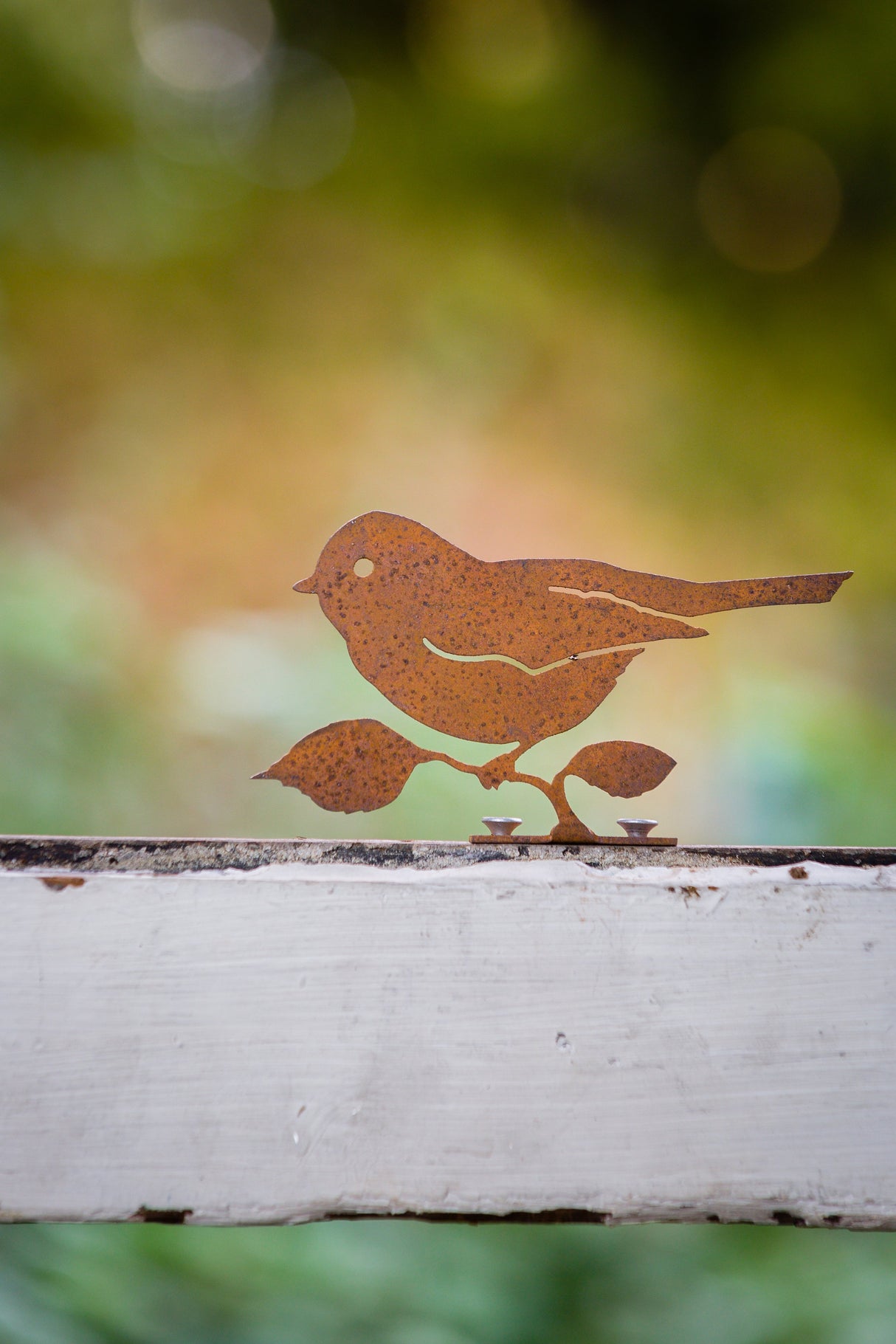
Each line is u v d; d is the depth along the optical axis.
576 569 1.06
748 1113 1.03
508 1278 1.36
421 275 3.88
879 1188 1.03
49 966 1.02
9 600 2.25
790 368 3.94
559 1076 1.03
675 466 3.68
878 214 4.03
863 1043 1.03
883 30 3.62
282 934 1.03
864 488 3.65
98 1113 1.02
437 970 1.03
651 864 1.04
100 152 3.57
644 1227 1.51
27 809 2.07
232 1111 1.02
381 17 4.12
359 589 1.05
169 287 3.59
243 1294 1.26
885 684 3.09
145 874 1.03
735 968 1.03
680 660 2.93
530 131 4.14
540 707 1.05
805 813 2.42
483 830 2.37
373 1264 1.31
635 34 4.00
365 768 1.05
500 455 3.60
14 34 3.30
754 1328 1.29
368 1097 1.03
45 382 3.23
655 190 4.15
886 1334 1.27
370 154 4.07
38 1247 1.22
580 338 3.89
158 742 2.42
